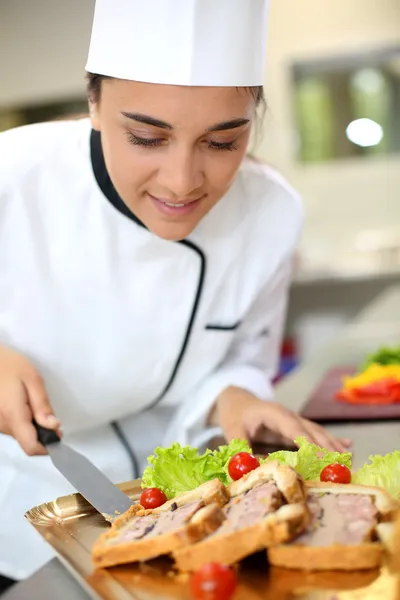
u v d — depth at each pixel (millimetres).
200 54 1182
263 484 1092
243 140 1287
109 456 1779
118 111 1229
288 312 5965
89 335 1686
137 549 987
